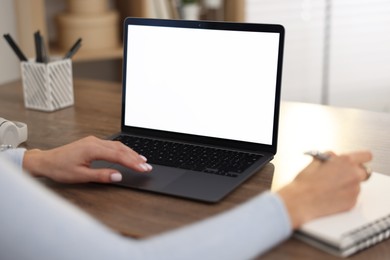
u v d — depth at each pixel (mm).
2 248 785
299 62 3430
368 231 913
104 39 2590
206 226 837
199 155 1273
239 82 1294
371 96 3699
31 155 1196
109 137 1404
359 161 1015
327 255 892
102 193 1132
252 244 835
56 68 1731
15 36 2629
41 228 764
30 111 1742
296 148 1367
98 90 1968
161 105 1388
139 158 1153
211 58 1325
